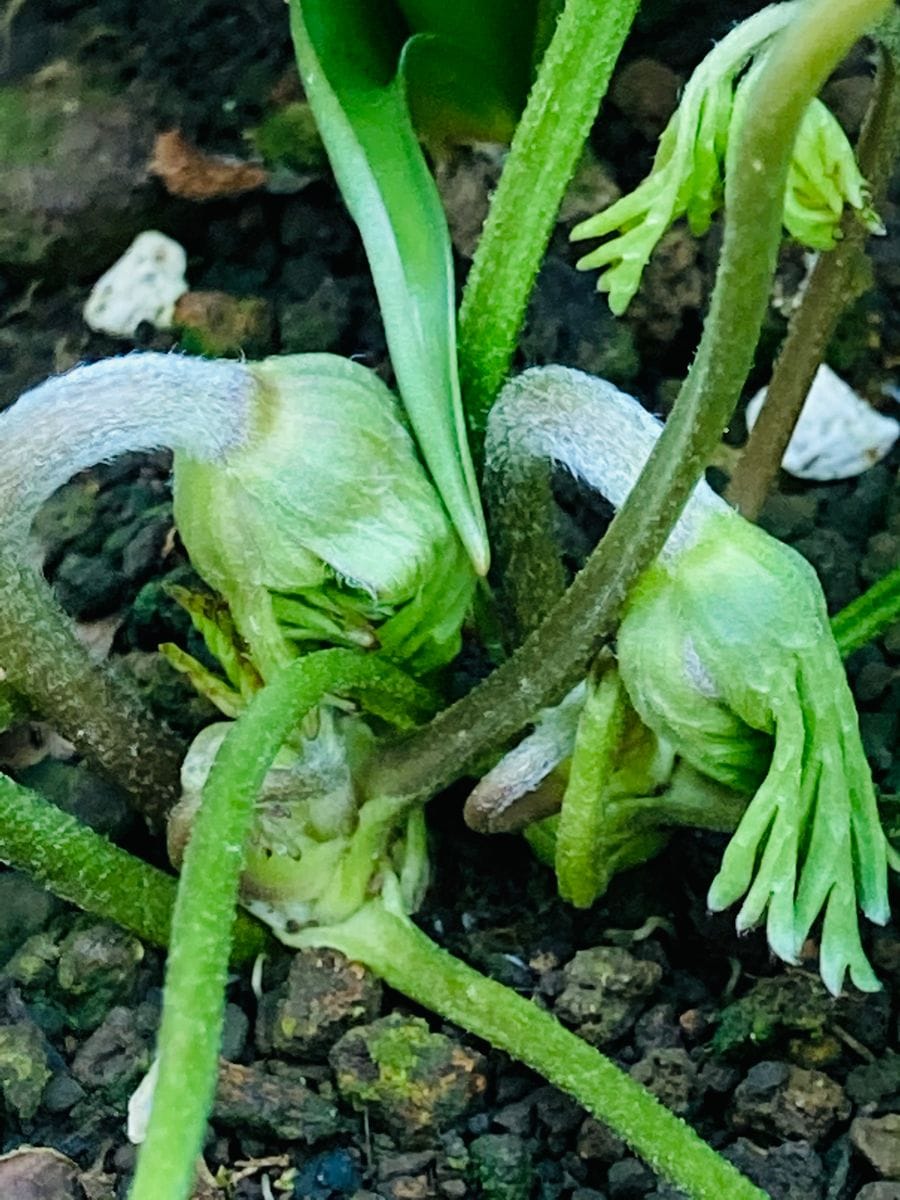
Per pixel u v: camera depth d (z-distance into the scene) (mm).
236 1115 116
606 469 107
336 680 106
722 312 85
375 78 117
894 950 124
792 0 114
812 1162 115
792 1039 120
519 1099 119
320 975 119
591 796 112
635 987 122
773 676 100
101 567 152
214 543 109
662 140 105
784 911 102
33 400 102
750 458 137
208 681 121
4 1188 112
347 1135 118
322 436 106
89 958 122
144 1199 75
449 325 108
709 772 107
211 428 104
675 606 102
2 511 104
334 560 108
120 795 136
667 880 131
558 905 131
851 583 153
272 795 111
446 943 129
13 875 130
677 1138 105
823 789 102
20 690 115
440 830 135
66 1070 120
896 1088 118
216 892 87
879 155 121
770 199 79
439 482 105
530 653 109
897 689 143
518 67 129
